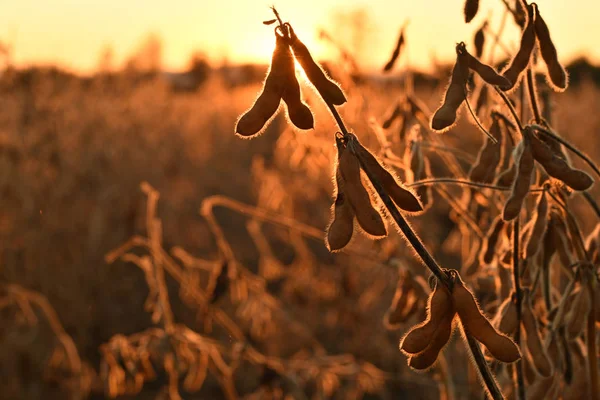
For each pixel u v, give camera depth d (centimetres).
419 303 241
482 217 256
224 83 1548
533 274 208
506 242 217
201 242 931
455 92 152
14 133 786
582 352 202
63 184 827
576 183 160
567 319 189
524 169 161
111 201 880
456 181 177
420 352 126
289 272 552
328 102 130
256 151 1241
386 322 251
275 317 487
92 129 1022
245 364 523
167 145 1252
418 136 239
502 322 181
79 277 741
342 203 127
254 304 391
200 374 337
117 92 1280
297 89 132
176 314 712
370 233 124
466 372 371
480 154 204
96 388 588
